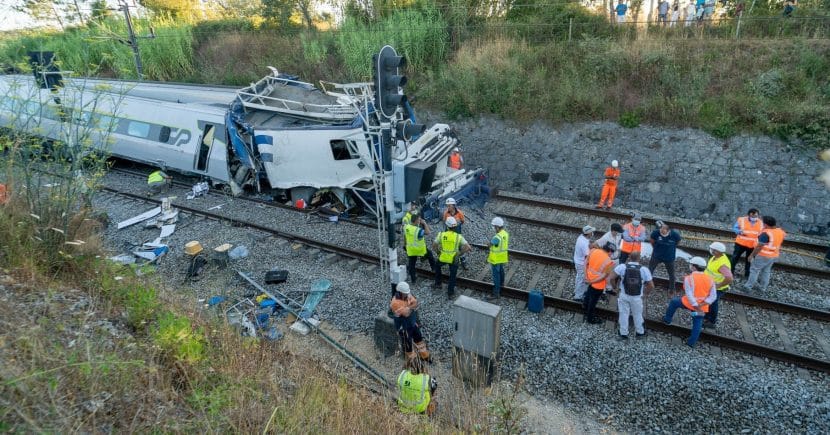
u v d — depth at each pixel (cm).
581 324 800
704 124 1327
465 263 1010
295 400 467
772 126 1243
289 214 1312
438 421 547
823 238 1205
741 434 569
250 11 2989
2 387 331
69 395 360
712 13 1755
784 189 1245
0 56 1402
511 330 770
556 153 1504
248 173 1459
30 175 657
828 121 1194
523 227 1248
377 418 494
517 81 1580
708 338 747
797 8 1614
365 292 895
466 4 1997
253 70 2241
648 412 604
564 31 1814
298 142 1267
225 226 1225
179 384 443
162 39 2333
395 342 713
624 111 1427
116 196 1468
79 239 625
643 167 1395
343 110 1302
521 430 577
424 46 1900
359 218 1289
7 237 582
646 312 844
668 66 1462
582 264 838
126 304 551
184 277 950
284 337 771
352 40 1972
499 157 1595
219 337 559
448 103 1669
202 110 1458
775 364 700
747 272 965
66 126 749
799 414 593
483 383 648
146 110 1578
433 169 684
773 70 1348
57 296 519
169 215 1269
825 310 850
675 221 1294
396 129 693
